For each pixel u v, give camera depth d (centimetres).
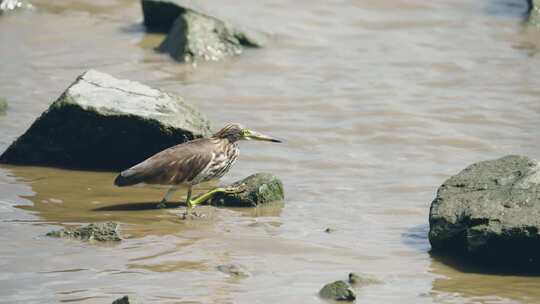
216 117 1962
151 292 1159
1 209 1457
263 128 1916
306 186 1625
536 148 1834
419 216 1491
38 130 1659
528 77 2258
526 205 1275
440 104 2078
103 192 1566
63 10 2658
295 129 1919
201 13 2428
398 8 2773
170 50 2364
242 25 2453
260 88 2162
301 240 1366
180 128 1636
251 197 1516
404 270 1264
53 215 1441
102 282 1186
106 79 1711
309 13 2706
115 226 1345
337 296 1149
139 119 1627
